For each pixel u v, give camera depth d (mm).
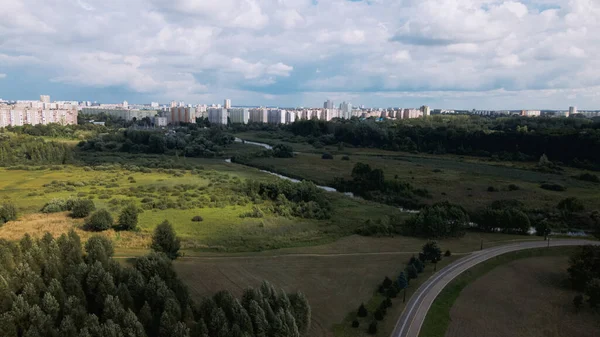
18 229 79438
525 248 75000
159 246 64938
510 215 84562
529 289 59562
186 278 59406
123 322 39594
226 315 42250
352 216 96125
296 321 44312
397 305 52938
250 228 83812
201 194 114375
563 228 90062
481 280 62344
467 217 86125
